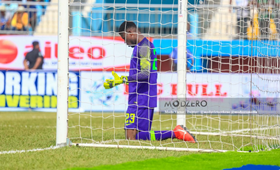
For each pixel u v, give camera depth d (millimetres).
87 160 11688
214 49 34219
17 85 35281
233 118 31250
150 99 15609
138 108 15523
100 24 36156
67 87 14508
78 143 14398
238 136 18734
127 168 10570
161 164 11164
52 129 21484
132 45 15977
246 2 34375
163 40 34875
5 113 33438
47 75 35250
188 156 12414
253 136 18188
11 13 36562
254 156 12703
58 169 10398
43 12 37125
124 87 34750
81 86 34656
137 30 15781
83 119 29328
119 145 14039
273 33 20484
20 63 35250
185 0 17266
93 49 34875
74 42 34969
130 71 15711
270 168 10969
